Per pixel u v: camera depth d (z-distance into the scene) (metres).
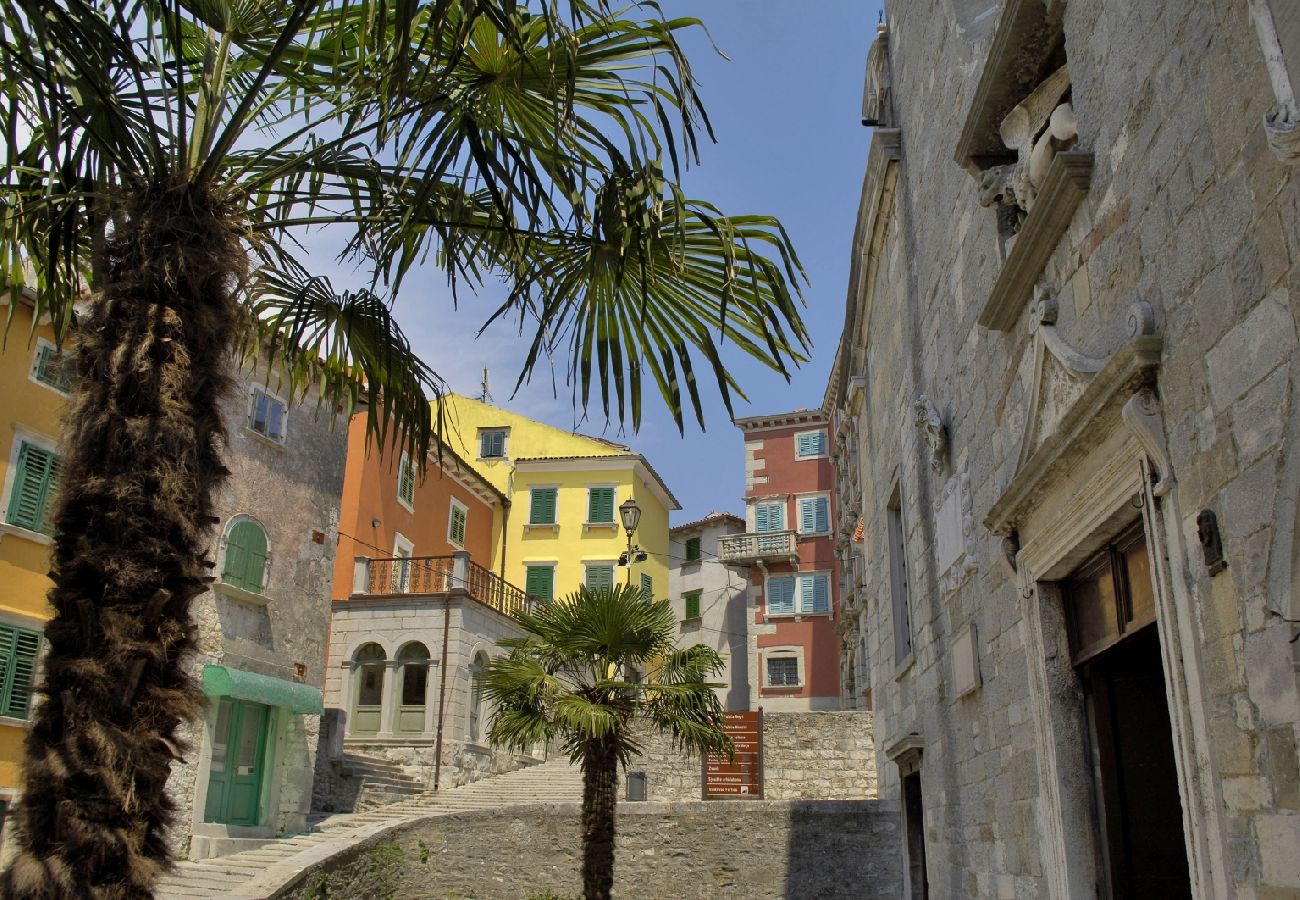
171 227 4.89
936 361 8.94
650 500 39.19
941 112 8.55
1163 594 4.03
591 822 10.34
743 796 19.58
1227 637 3.55
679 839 16.08
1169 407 3.98
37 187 6.04
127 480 4.44
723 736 10.87
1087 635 5.62
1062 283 5.39
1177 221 3.95
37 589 13.95
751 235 6.23
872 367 14.07
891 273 11.66
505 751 25.08
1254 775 3.37
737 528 41.00
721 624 39.66
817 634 36.09
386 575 25.27
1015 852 6.54
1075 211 5.16
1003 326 6.39
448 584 24.50
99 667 4.20
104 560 4.33
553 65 5.01
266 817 17.22
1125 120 4.50
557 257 6.41
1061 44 5.88
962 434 7.88
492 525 36.31
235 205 5.43
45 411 14.30
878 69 11.59
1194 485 3.79
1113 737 5.54
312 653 18.84
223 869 14.45
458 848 16.33
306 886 13.95
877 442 13.59
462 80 5.88
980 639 7.43
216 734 16.48
